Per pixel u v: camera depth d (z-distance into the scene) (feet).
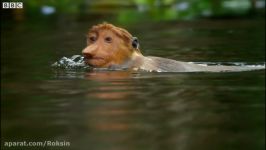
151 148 37.40
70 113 47.37
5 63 77.15
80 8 170.91
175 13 158.71
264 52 85.81
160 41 103.14
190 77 62.95
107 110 48.01
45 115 46.93
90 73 65.62
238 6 169.48
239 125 43.42
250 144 38.47
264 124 43.39
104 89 56.54
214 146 38.01
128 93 54.70
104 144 38.52
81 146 38.24
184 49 91.56
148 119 44.83
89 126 43.19
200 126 42.83
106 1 178.81
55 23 136.67
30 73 67.97
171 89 56.49
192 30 121.29
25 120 45.44
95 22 137.28
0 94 55.67
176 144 38.45
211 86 57.88
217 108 48.57
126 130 42.01
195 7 169.17
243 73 65.41
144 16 152.15
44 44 98.73
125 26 129.90
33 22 138.92
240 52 86.38
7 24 135.64
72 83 60.18
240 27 123.54
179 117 45.75
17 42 102.32
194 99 51.90
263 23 129.18
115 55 67.26
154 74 64.80
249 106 49.26
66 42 100.99
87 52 66.95
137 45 69.10
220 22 135.23
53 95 54.44
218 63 75.41
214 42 100.07
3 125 44.11
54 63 75.05
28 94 55.62
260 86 57.57
